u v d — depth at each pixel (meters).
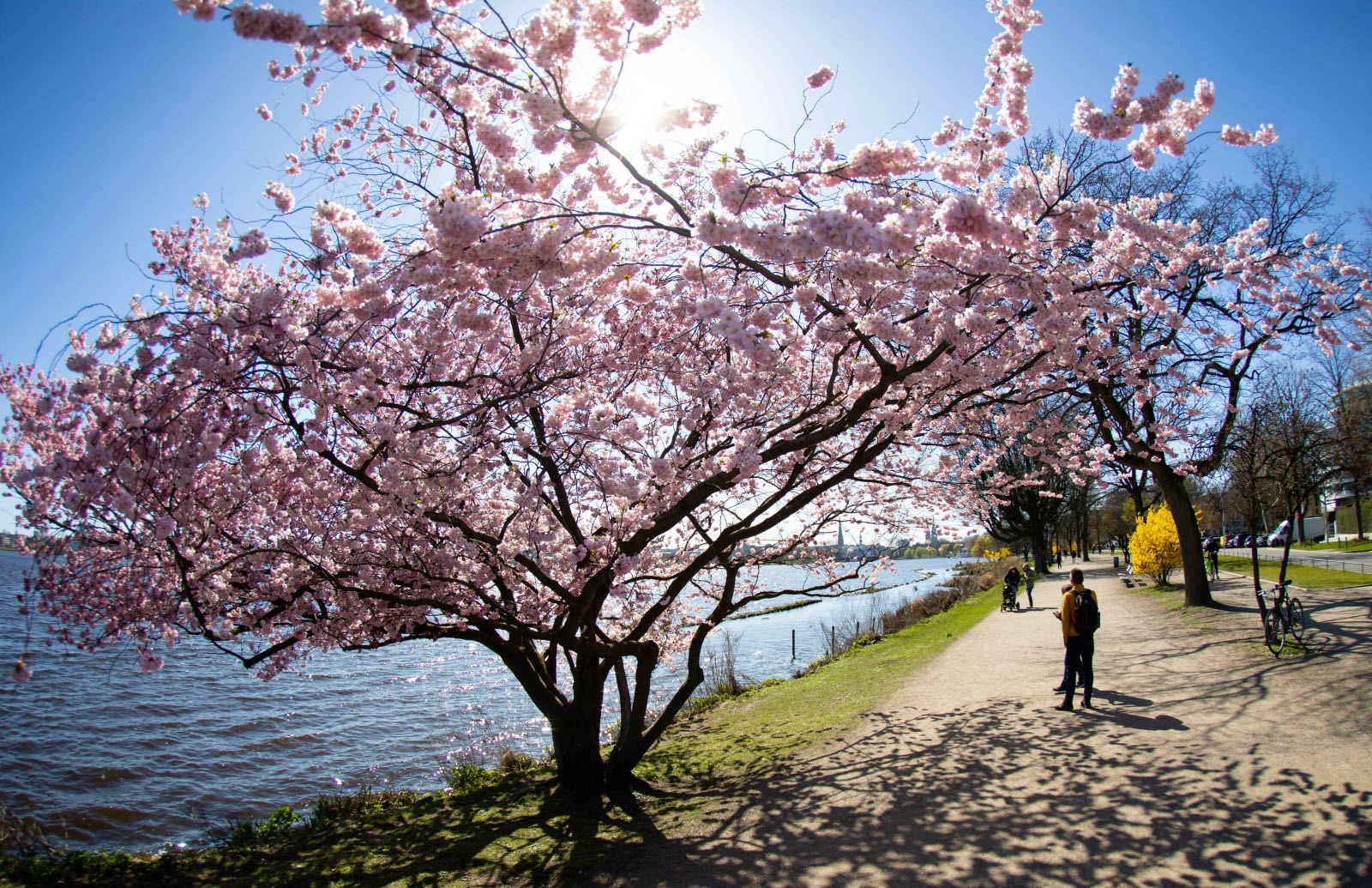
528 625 6.96
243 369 5.14
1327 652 9.70
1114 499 54.94
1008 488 12.66
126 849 9.22
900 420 6.69
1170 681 9.60
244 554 5.77
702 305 3.65
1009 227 3.57
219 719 15.55
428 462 6.19
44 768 12.03
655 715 13.71
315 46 3.62
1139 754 6.79
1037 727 8.18
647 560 7.88
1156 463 15.52
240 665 21.39
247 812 10.62
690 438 7.71
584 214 4.38
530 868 6.03
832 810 6.47
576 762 8.09
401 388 5.79
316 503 6.34
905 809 6.23
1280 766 6.04
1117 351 8.67
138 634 6.79
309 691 18.41
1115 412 14.67
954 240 4.28
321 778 12.12
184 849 8.68
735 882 5.19
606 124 4.31
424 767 12.67
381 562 6.37
